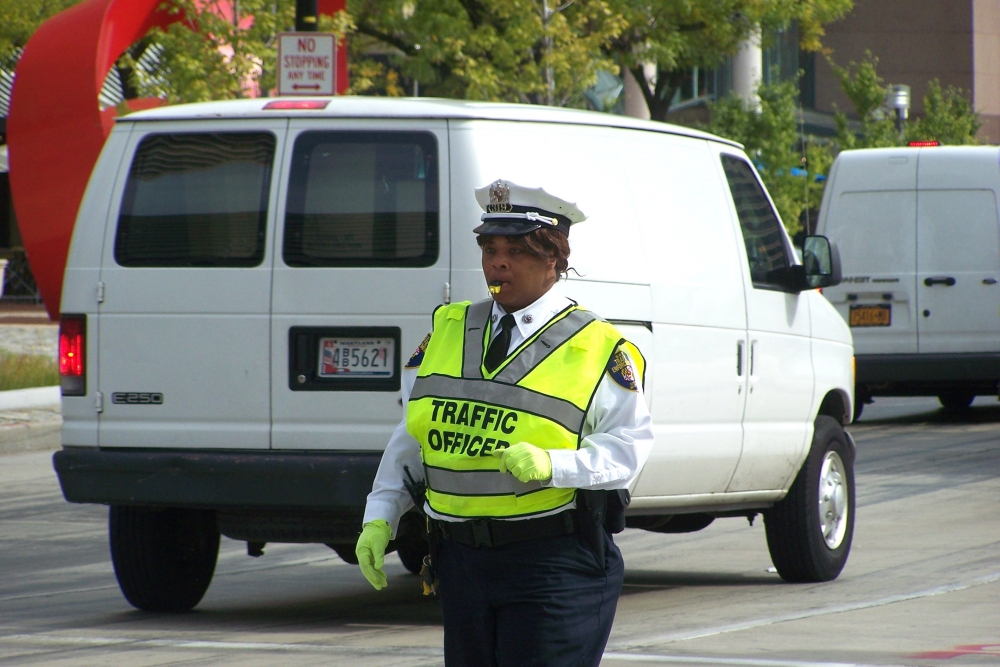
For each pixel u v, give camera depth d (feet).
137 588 78.43
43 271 194.70
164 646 70.59
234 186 73.92
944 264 175.52
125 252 74.90
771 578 90.58
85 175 190.90
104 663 66.85
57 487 138.41
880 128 384.68
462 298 71.15
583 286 73.20
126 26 191.93
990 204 174.91
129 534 77.61
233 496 71.56
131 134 75.92
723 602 81.82
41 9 286.46
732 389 81.46
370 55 329.31
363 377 71.82
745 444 82.33
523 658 39.47
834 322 94.02
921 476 134.62
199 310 73.46
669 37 266.98
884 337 177.27
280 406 72.43
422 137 72.54
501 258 39.88
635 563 97.60
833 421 91.45
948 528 107.14
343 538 73.31
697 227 81.35
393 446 42.24
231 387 73.00
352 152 73.10
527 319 40.16
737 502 83.51
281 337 72.43
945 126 403.34
